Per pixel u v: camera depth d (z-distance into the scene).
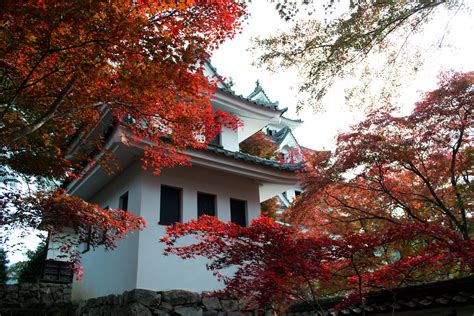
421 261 5.16
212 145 9.70
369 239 4.66
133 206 8.23
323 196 10.32
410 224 4.86
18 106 6.39
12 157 6.77
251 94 20.05
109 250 8.85
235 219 9.38
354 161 8.98
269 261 4.89
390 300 5.93
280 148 22.05
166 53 4.41
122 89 5.18
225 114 7.04
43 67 5.30
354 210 10.35
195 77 5.34
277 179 9.74
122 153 8.21
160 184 8.42
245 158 8.78
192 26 5.11
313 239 4.79
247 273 5.27
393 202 9.79
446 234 4.82
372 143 8.77
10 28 4.33
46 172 7.16
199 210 8.87
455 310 5.17
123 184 9.12
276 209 14.84
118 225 6.54
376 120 9.17
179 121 6.27
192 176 8.99
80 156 8.29
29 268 14.66
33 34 4.39
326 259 5.00
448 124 8.66
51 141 7.26
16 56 5.23
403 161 8.90
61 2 3.92
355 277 6.35
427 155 9.05
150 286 7.34
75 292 10.58
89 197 11.13
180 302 7.02
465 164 8.95
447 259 5.02
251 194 9.88
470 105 8.42
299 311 7.70
